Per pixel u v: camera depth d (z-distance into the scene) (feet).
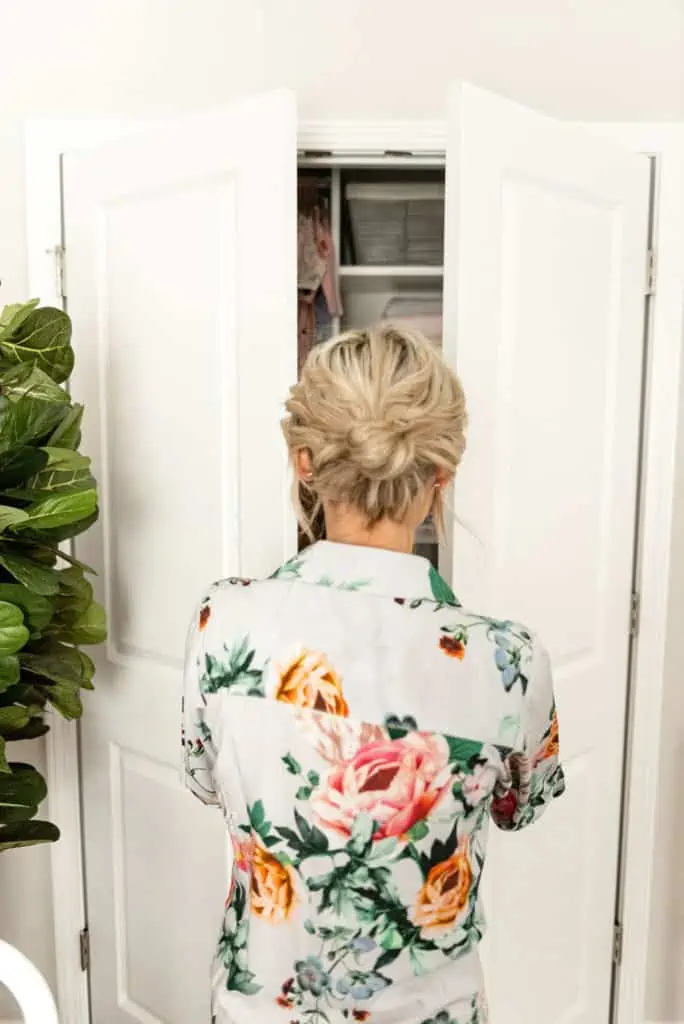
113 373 5.55
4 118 5.72
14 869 6.28
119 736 5.86
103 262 5.50
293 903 2.54
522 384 4.88
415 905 2.50
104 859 6.09
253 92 5.67
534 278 4.86
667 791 6.22
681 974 6.36
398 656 2.50
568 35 5.63
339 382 2.63
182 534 5.29
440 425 2.63
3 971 2.62
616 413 5.60
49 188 5.73
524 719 2.55
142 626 5.64
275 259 4.51
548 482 5.18
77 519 4.19
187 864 5.60
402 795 2.45
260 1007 2.58
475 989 2.61
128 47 5.65
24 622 4.31
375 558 2.67
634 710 6.10
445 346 4.46
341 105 5.68
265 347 4.63
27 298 5.84
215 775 2.74
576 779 5.78
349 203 7.05
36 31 5.64
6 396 4.34
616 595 5.82
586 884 6.01
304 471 2.85
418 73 5.65
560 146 4.87
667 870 6.29
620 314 5.52
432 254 7.16
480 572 4.75
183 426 5.18
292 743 2.52
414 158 5.77
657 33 5.62
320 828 2.49
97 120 5.69
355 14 5.61
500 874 5.41
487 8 5.61
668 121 5.67
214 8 5.62
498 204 4.52
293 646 2.56
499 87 5.66
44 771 6.16
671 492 5.90
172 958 5.78
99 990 6.24
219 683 2.63
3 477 4.17
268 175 4.48
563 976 5.95
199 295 4.96
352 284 7.72
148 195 5.16
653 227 5.73
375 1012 2.51
